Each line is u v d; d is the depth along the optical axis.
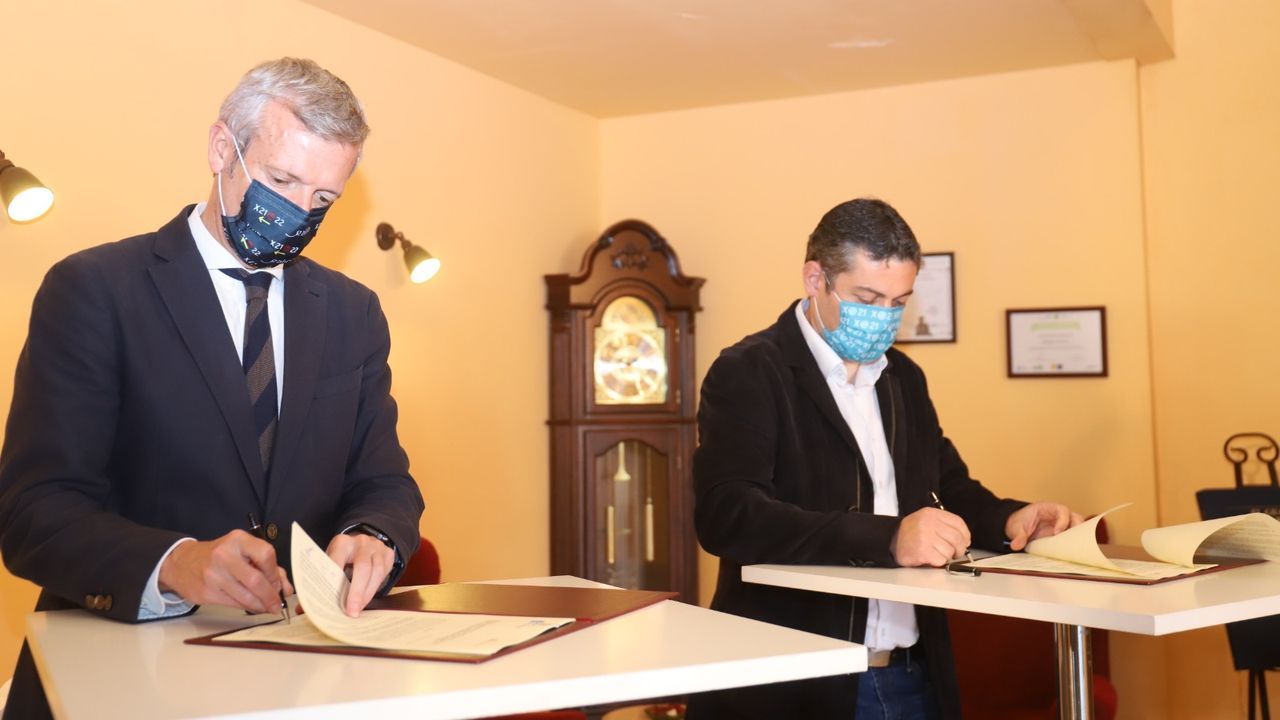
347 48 3.45
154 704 0.81
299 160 1.33
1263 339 3.77
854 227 1.85
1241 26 3.82
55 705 0.85
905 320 4.17
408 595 1.29
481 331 3.95
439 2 3.33
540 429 4.22
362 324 1.50
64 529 1.17
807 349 1.95
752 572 1.59
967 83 4.13
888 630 1.83
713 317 4.47
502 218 4.07
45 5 2.62
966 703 3.03
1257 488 3.13
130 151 2.81
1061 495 3.96
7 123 2.54
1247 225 3.80
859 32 3.65
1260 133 3.79
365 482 1.47
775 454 1.88
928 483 2.00
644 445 4.25
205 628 1.12
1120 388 3.89
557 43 3.71
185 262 1.34
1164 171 3.93
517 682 0.85
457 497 3.81
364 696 0.82
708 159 4.50
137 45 2.83
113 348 1.28
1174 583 1.40
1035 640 3.01
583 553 4.14
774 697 1.78
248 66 3.13
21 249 2.57
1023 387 4.02
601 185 4.64
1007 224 4.06
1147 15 3.46
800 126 4.37
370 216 3.50
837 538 1.62
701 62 3.93
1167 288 3.92
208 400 1.32
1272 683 3.72
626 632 1.05
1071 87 3.99
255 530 1.28
